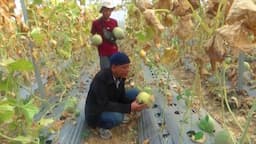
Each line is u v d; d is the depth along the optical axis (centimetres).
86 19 742
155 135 400
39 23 450
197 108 436
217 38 152
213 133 363
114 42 630
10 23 265
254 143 361
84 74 819
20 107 196
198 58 221
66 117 466
